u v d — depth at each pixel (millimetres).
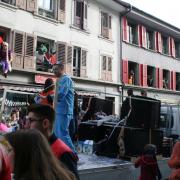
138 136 8430
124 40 29656
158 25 33312
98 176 6605
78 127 9234
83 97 10664
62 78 6508
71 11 25172
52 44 23781
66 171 2654
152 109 8656
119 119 9125
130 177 7457
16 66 20875
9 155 2605
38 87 20406
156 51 33844
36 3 22609
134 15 30250
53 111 3682
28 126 3705
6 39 21062
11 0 21406
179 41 38031
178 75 37812
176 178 3967
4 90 7004
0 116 6715
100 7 27594
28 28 22141
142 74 31562
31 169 2455
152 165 7578
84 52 25938
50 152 2570
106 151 8500
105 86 27547
